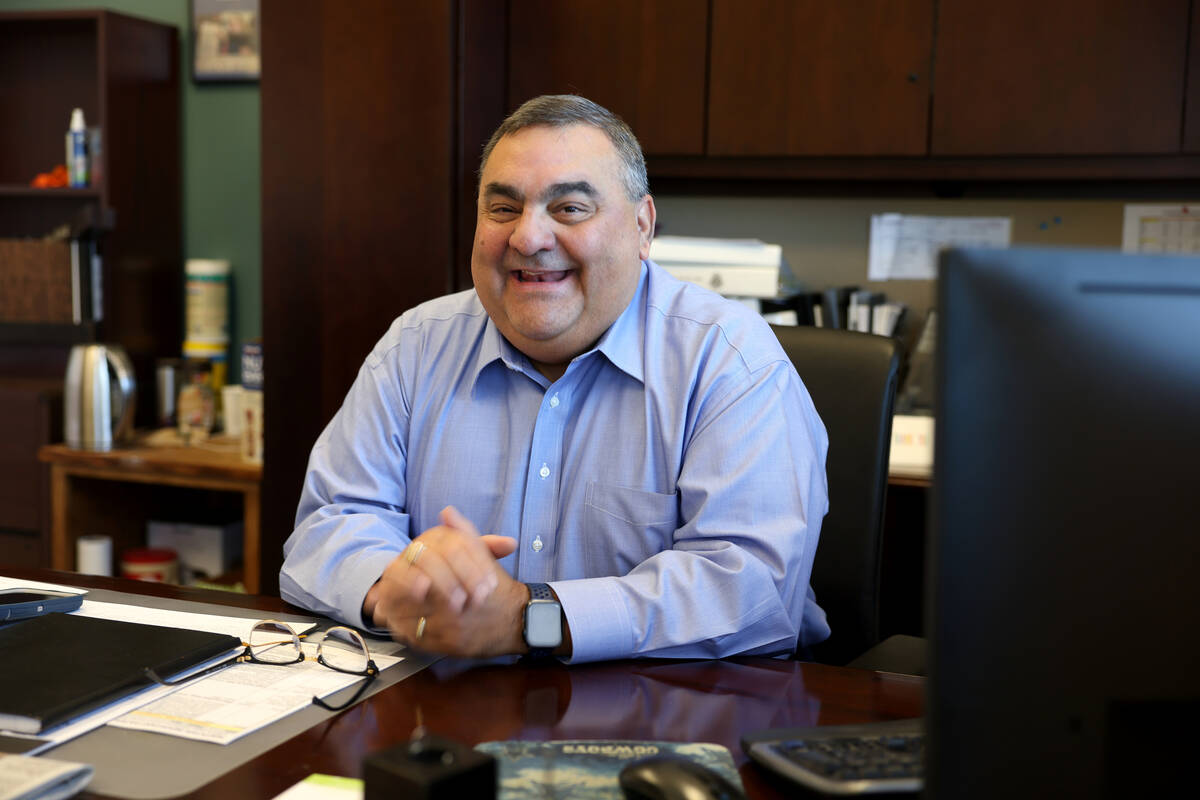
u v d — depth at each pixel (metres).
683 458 1.25
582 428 1.29
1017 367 0.53
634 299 1.34
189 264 3.14
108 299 3.04
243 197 3.25
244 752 0.76
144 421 3.19
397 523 1.30
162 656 0.90
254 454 2.69
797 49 2.45
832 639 1.42
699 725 0.84
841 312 2.65
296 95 2.47
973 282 0.52
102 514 2.96
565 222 1.21
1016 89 2.34
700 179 2.83
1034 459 0.53
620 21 2.54
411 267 2.43
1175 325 0.53
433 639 0.95
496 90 2.56
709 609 1.03
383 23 2.40
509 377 1.33
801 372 1.46
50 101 3.31
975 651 0.53
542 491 1.29
